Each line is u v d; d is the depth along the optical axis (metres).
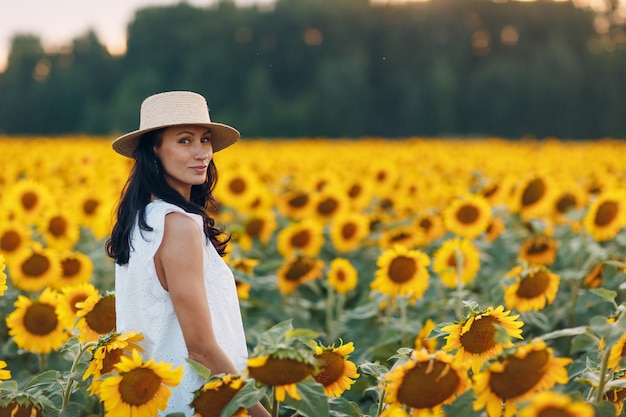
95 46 88.19
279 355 2.61
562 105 77.62
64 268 5.90
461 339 3.01
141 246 3.14
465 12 87.19
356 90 77.94
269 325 5.72
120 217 3.26
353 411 3.10
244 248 7.43
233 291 3.35
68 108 86.12
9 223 6.57
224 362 3.09
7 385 3.19
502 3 87.19
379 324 5.59
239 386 2.77
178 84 80.88
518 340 4.73
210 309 3.21
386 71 82.75
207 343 3.09
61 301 4.20
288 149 25.17
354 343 5.32
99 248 7.49
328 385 3.12
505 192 8.80
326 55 84.00
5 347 5.13
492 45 87.69
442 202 9.88
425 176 13.92
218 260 3.29
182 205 3.22
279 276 6.13
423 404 2.74
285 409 4.40
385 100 81.44
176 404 3.13
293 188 12.07
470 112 78.69
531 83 77.62
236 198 9.48
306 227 7.29
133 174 3.30
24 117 88.31
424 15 85.25
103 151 22.52
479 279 6.74
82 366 3.47
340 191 9.38
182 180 3.28
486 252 7.55
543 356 2.64
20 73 90.94
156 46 84.19
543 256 6.34
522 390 2.62
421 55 83.50
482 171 16.05
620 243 7.01
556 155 21.20
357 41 84.06
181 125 3.25
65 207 8.84
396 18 84.50
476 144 29.84
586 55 81.75
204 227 3.26
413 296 5.17
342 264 5.84
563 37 85.62
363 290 7.00
